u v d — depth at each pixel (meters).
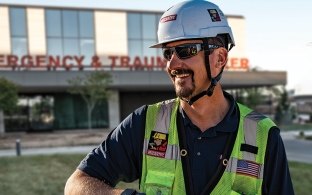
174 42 1.60
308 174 10.14
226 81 36.31
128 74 35.06
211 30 1.59
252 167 1.59
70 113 37.03
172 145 1.64
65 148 21.06
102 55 38.19
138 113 1.76
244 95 46.78
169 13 1.63
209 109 1.62
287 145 21.30
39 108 36.28
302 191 8.34
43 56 34.41
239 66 38.75
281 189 1.65
